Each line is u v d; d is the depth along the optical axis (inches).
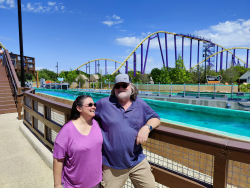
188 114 361.7
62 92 963.3
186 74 1601.9
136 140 65.4
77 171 61.7
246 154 45.5
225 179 50.2
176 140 60.3
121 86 64.1
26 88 298.0
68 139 60.7
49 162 131.8
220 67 2696.9
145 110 69.1
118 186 68.9
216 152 50.9
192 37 2367.1
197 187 57.9
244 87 903.1
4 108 325.4
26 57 770.2
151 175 68.9
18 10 296.8
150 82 1664.6
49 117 143.9
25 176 120.6
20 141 182.7
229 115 299.4
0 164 136.3
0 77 404.8
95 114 71.1
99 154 65.3
